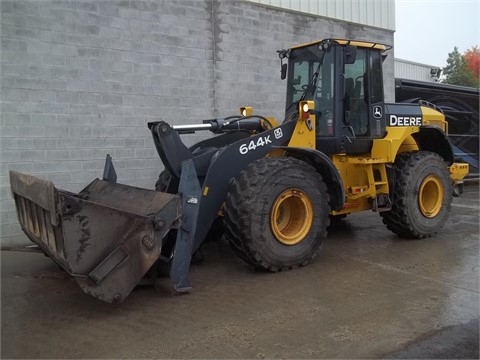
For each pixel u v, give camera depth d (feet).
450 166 23.09
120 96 22.24
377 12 33.40
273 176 15.24
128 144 22.56
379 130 19.69
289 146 17.08
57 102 20.53
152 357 10.00
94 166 21.62
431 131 21.83
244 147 16.02
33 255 18.57
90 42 21.26
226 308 12.66
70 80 20.81
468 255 17.63
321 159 16.44
